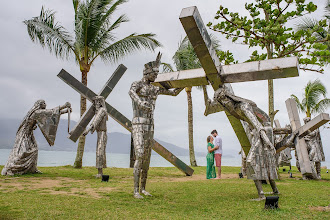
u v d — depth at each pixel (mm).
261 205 4922
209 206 4895
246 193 6480
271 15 10062
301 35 9570
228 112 6449
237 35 10266
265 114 5891
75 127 10008
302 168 10086
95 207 4512
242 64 5773
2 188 6531
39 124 9531
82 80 16562
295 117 10227
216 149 11102
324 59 9297
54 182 8109
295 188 7414
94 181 8641
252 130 6000
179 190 6914
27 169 9852
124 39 16656
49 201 4883
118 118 10867
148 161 6273
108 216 3924
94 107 10250
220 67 5973
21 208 4285
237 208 4691
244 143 7473
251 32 9984
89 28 15938
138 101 5797
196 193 6441
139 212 4297
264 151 5672
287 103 10492
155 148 11094
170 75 6473
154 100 6309
